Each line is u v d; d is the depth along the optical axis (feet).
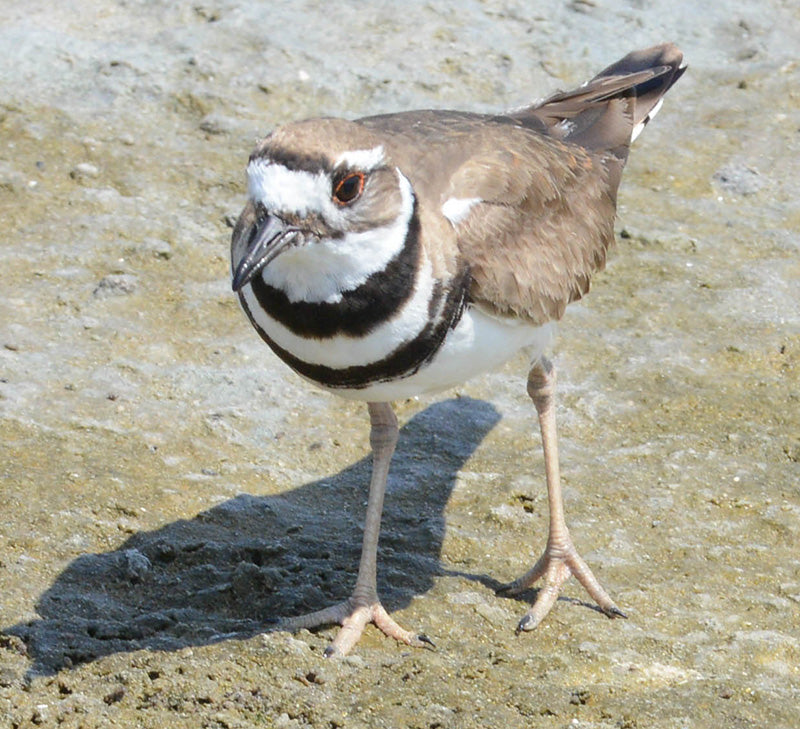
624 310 46.57
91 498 37.01
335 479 39.42
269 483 38.96
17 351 42.98
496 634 33.01
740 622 33.14
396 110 55.57
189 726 28.76
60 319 44.70
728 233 50.55
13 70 56.44
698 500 38.14
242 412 41.60
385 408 33.94
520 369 44.55
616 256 49.19
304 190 27.55
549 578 34.17
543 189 34.35
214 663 30.76
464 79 57.72
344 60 58.08
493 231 32.01
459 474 39.42
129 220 49.57
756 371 43.80
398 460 40.27
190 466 39.14
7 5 60.75
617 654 31.71
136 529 36.09
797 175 53.83
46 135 53.52
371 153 28.30
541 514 37.81
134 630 32.04
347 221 28.12
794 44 61.36
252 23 59.93
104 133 53.88
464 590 34.58
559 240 34.73
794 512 37.55
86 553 35.01
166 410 41.27
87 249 48.06
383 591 34.42
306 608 33.47
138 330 44.62
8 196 50.39
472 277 31.12
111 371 42.57
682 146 55.47
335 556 35.86
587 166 37.19
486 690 30.27
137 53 57.88
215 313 45.80
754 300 46.93
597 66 58.90
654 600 34.14
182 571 34.58
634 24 61.67
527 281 32.73
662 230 50.26
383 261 28.86
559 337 45.14
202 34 59.21
